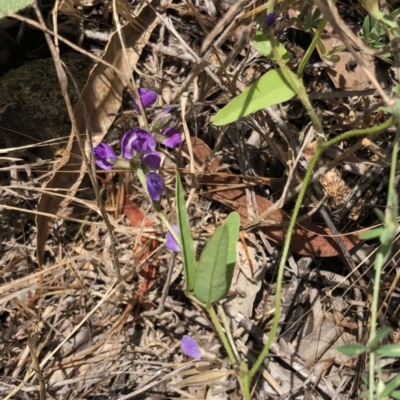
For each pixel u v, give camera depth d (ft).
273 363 1.08
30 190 1.13
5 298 0.98
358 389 1.05
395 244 1.07
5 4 0.96
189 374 1.02
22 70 1.12
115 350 1.08
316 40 0.82
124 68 1.09
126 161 0.85
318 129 0.82
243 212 1.11
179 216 0.80
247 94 0.84
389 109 0.73
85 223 1.06
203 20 1.15
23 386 1.04
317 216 1.09
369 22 0.96
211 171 1.11
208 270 0.77
